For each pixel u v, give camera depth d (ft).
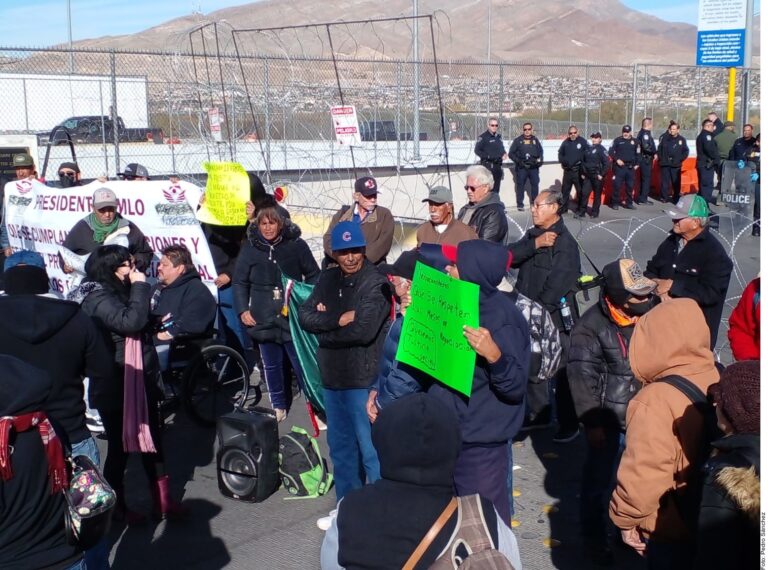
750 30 77.00
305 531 17.15
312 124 55.57
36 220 29.14
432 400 7.97
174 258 22.81
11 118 63.98
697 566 8.44
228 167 25.02
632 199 72.49
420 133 68.39
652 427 10.73
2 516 9.59
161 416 21.44
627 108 91.66
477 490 12.89
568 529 17.01
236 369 24.54
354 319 15.84
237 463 18.56
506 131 82.64
